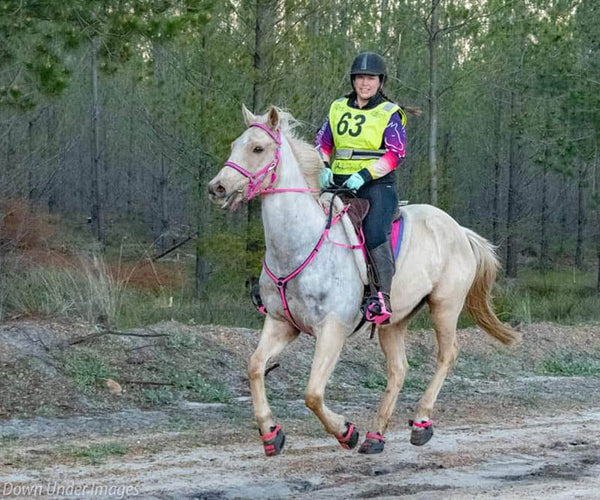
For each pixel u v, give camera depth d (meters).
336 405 10.02
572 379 12.35
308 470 6.99
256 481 6.59
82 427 8.34
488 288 8.62
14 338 10.18
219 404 9.70
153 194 32.72
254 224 16.17
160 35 11.36
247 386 10.48
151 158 29.80
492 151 26.73
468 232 8.54
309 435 8.41
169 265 23.38
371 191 7.14
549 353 13.52
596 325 15.57
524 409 10.27
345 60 16.70
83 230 31.38
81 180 35.03
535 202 31.33
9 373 9.41
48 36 11.15
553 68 20.53
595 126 20.28
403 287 7.47
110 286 12.24
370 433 7.67
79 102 29.67
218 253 16.14
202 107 16.38
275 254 6.61
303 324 6.71
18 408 8.83
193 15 11.39
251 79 16.06
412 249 7.61
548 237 32.16
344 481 6.69
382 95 7.29
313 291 6.59
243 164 6.37
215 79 16.47
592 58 20.62
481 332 14.00
